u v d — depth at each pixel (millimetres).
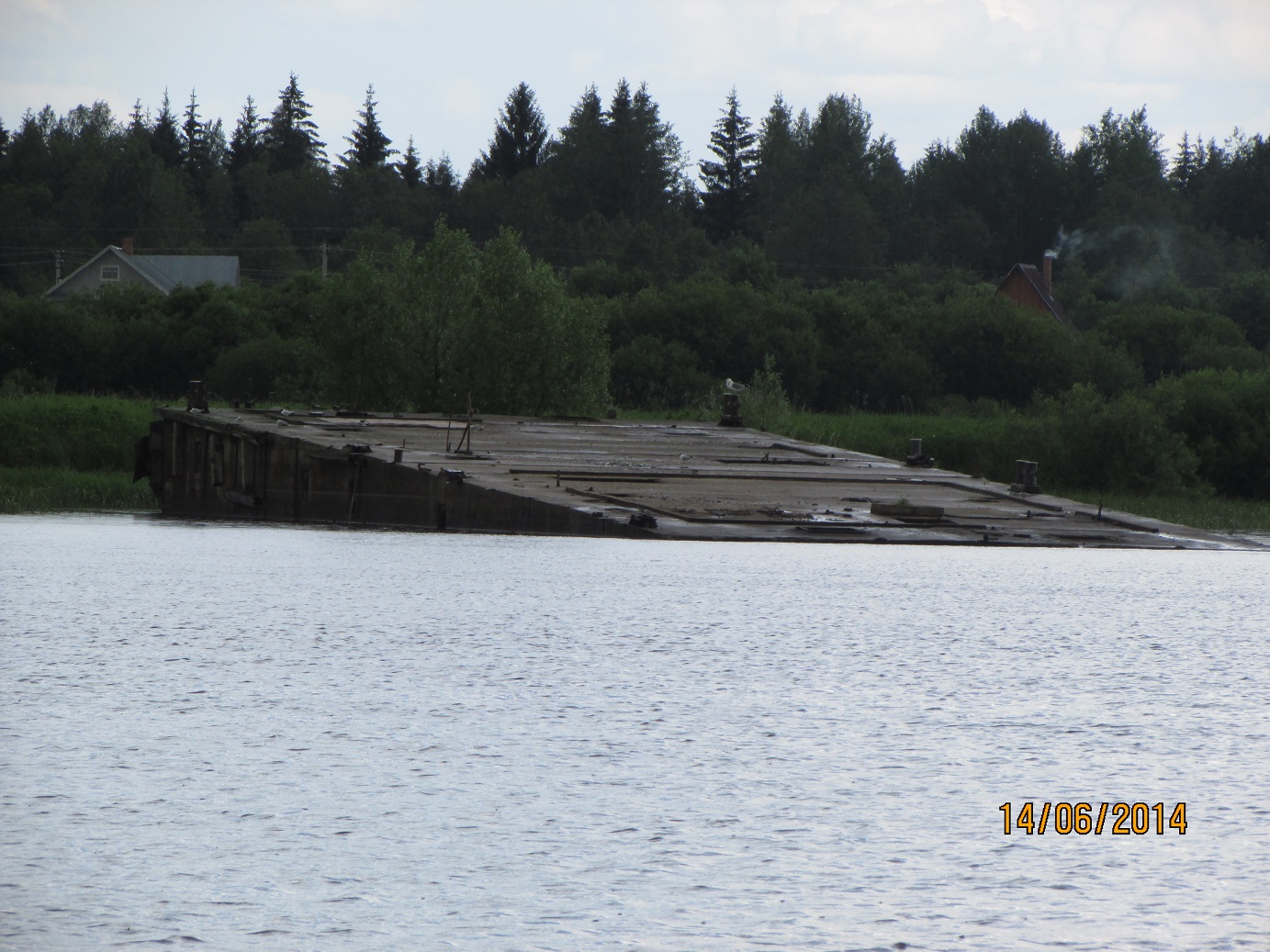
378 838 31688
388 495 113938
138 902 27672
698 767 38000
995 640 60500
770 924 26953
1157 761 39156
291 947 25594
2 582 77000
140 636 58125
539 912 27453
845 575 83812
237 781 36000
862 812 34156
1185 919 27562
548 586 76375
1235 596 77750
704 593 74312
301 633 59375
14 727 41469
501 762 38156
